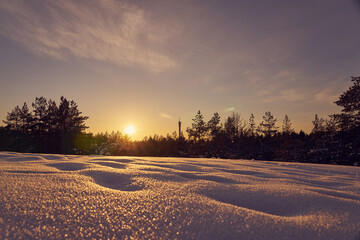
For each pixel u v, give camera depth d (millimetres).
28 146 29141
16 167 2432
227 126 38031
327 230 999
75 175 2057
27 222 950
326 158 29469
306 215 1212
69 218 1025
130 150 53000
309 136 43625
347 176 3143
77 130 31078
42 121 30547
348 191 1998
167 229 971
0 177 1767
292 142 35656
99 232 918
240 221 1067
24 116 31031
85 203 1232
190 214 1138
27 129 30359
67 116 31031
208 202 1351
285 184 2104
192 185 1813
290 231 981
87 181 1823
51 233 879
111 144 53250
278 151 36312
